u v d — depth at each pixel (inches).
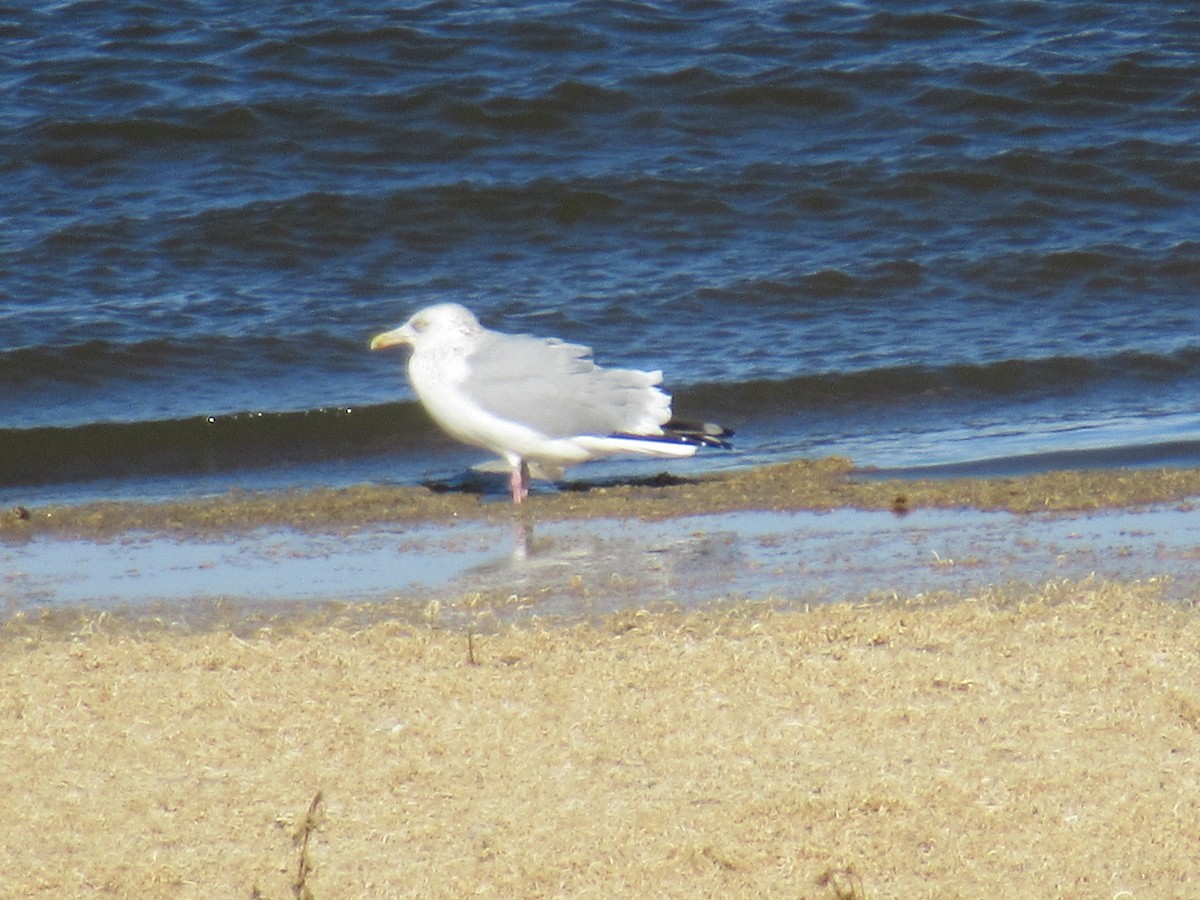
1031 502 547.8
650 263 819.4
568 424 554.9
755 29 1039.6
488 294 783.1
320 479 612.4
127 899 309.0
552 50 1013.2
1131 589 454.6
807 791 339.6
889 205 874.8
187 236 829.8
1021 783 341.7
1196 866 314.7
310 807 332.2
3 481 616.4
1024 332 749.3
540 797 339.3
